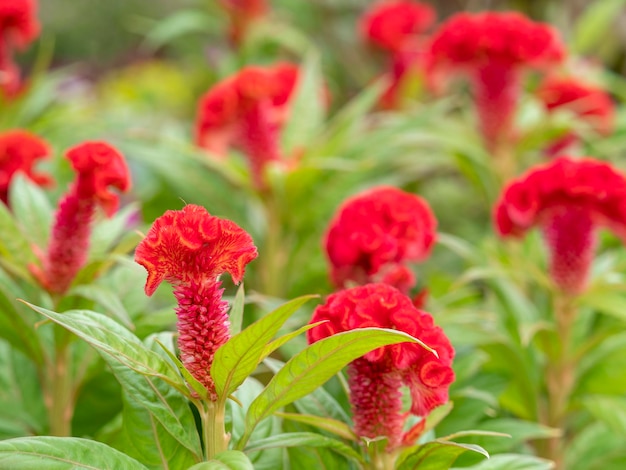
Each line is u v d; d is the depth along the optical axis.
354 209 0.91
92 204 0.87
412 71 1.39
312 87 1.16
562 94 1.24
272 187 1.11
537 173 0.94
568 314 0.98
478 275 0.99
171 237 0.71
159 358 0.73
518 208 0.95
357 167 1.07
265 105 1.11
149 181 1.29
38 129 1.19
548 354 0.98
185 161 1.17
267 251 1.12
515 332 1.01
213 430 0.73
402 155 1.22
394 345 0.75
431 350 0.70
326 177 1.14
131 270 0.92
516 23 1.15
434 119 1.20
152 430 0.78
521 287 1.04
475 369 0.97
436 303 1.00
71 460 0.71
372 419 0.77
